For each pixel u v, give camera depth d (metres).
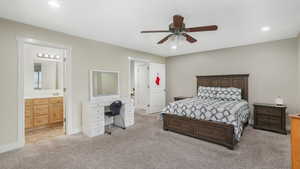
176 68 5.76
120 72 4.37
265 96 3.84
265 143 2.74
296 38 3.41
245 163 2.08
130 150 2.50
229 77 4.38
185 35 2.48
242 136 3.08
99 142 2.83
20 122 2.61
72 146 2.65
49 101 3.90
